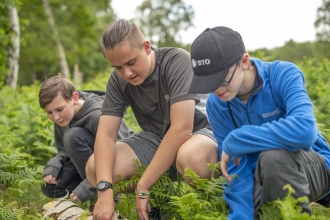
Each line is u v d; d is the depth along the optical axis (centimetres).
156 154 300
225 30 256
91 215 317
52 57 2597
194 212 266
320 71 812
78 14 2581
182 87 306
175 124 301
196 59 253
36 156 529
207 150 296
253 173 281
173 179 348
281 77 262
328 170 269
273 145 242
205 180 272
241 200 262
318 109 565
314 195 268
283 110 267
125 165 323
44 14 2405
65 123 377
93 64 3438
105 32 293
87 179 352
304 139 236
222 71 248
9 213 305
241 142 248
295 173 242
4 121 644
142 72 302
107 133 325
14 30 1421
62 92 367
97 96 397
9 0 1027
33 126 557
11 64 1462
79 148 362
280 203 218
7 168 425
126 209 339
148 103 331
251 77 266
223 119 287
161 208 312
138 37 297
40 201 398
